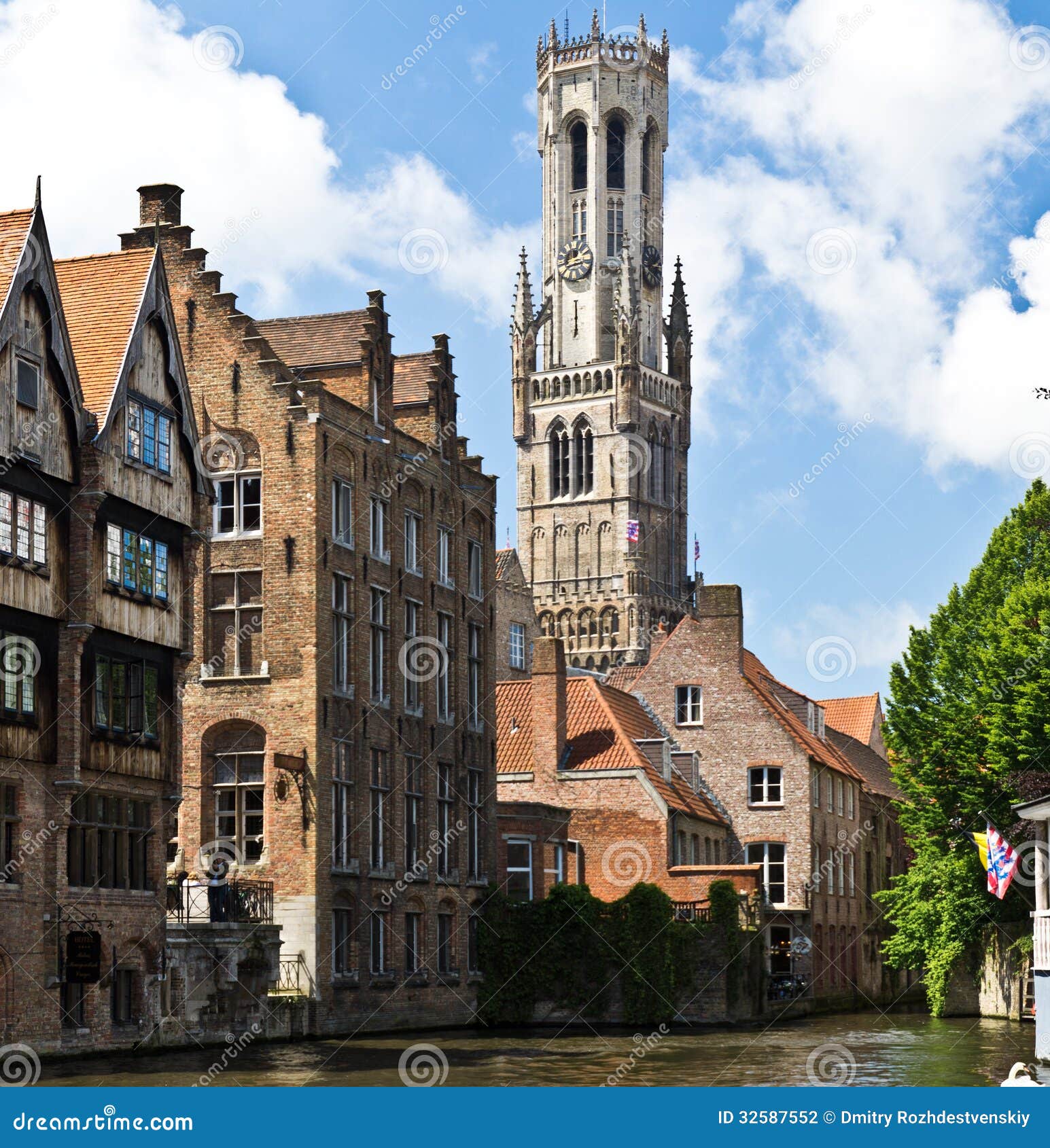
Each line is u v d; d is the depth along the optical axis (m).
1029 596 69.31
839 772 92.31
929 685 73.94
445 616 70.12
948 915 72.25
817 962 85.62
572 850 76.44
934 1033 63.97
